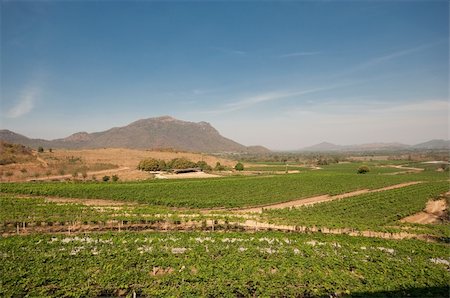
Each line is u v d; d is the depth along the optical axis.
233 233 32.09
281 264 22.47
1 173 78.19
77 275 19.73
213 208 50.19
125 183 69.38
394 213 46.25
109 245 26.28
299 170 130.50
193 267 21.73
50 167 93.06
